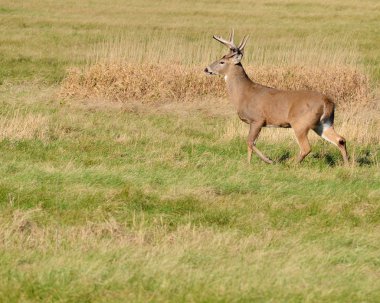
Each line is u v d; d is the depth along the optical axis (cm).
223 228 2680
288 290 2066
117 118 4731
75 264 2184
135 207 2848
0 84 5847
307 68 5875
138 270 2159
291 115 3584
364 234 2617
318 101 3538
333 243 2533
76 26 9456
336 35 9150
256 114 3691
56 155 3653
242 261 2283
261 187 3197
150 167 3447
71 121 4500
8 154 3612
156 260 2231
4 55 7131
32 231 2544
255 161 3747
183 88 5516
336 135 3584
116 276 2114
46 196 2920
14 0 12138
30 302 1998
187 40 8181
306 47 6969
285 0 13425
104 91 5419
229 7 12381
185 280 2098
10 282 2081
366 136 4225
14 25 9344
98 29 9181
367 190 3175
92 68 5647
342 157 3838
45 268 2159
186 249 2352
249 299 2009
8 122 4191
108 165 3488
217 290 2045
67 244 2409
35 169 3291
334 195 3098
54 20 9875
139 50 6381
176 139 4072
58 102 5206
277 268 2222
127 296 2027
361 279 2198
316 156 3838
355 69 5872
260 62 6494
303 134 3575
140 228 2594
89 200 2894
